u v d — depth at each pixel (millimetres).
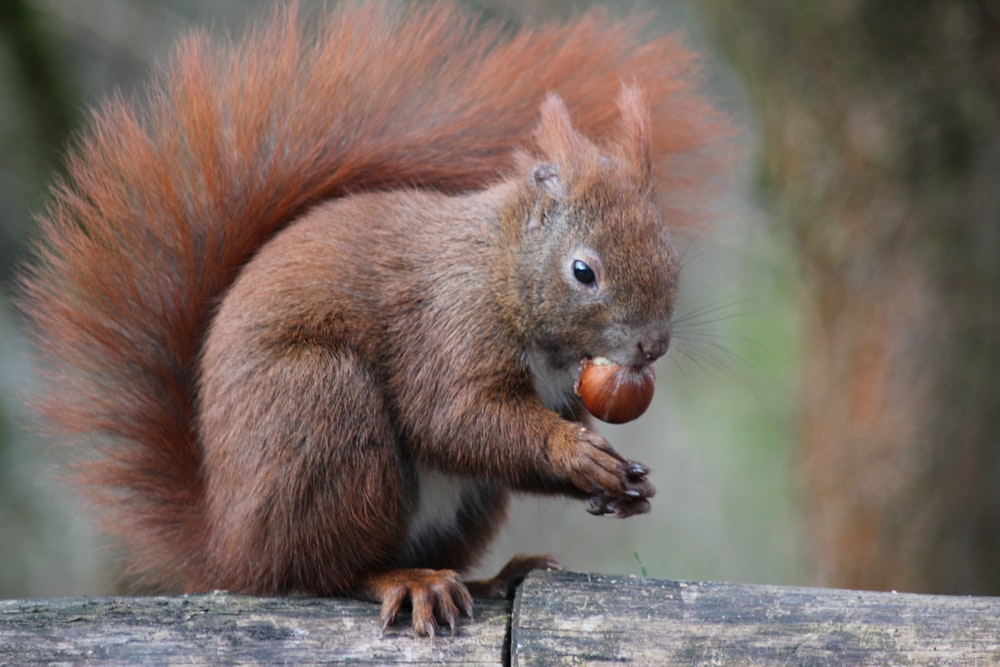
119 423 8789
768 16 14078
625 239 8500
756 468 17906
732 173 10570
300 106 9242
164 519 8781
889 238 14312
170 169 8844
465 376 8492
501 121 9719
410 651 7203
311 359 8102
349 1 9664
